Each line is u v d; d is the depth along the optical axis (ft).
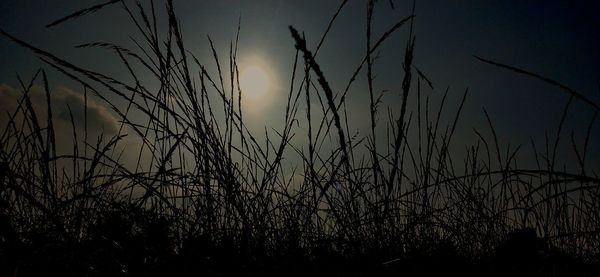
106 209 4.58
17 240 3.87
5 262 3.69
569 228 5.06
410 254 4.48
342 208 5.05
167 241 4.51
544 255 4.77
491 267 4.61
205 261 4.26
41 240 3.98
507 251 4.88
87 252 4.05
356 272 4.11
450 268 4.50
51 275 3.86
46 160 4.40
